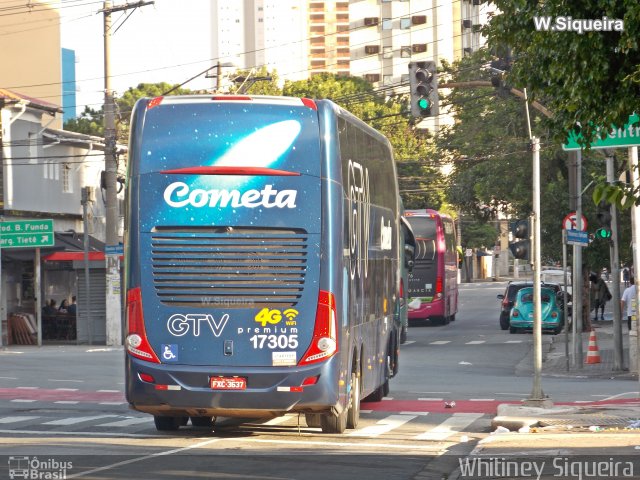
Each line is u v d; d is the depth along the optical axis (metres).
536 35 13.62
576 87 13.30
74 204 58.94
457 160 57.44
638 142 17.50
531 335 53.94
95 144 60.38
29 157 53.72
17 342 50.75
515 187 50.09
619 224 45.75
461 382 30.70
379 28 171.88
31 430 18.14
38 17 77.31
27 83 76.94
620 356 34.22
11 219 52.81
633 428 17.56
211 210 16.12
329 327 16.12
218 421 19.58
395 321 24.47
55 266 53.09
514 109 48.84
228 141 16.22
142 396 16.16
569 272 59.88
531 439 16.31
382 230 21.56
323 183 16.20
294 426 18.83
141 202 16.25
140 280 16.22
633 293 38.34
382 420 20.38
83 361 38.06
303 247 16.12
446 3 169.62
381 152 21.64
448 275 62.41
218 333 16.09
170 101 16.45
